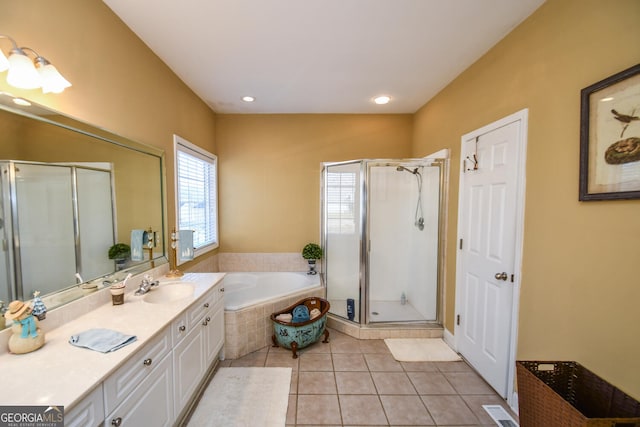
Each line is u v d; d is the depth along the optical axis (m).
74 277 1.38
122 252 1.74
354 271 3.07
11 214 1.09
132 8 1.61
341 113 3.55
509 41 1.81
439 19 1.70
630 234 1.11
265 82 2.62
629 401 1.11
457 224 2.47
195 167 2.97
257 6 1.59
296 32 1.84
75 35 1.39
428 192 3.02
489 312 2.02
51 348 1.06
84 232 1.45
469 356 2.28
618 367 1.17
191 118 2.78
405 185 3.41
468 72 2.30
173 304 1.56
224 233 3.60
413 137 3.55
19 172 1.11
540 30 1.55
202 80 2.57
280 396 1.87
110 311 1.45
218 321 2.16
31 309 1.05
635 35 1.08
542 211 1.54
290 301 2.77
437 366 2.26
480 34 1.84
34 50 1.19
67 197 1.34
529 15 1.63
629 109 1.08
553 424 1.21
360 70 2.38
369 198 3.08
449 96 2.62
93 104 1.51
